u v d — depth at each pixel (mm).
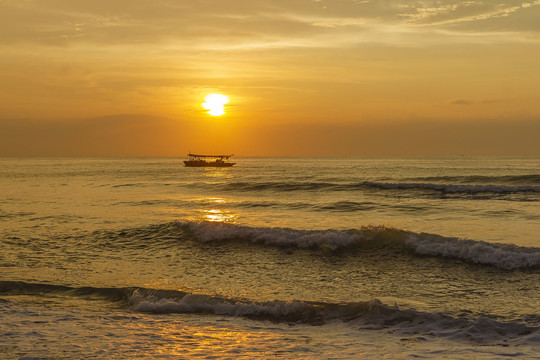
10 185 67812
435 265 17266
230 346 9305
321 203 38156
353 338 9977
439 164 162750
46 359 8328
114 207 37844
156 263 18406
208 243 21719
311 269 17297
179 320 11586
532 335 9656
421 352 8789
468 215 30500
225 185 59781
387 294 13875
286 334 10336
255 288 14734
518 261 16516
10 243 22031
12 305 12961
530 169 109000
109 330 10438
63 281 15633
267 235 21531
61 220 29594
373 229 20891
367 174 91062
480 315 11586
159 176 96062
